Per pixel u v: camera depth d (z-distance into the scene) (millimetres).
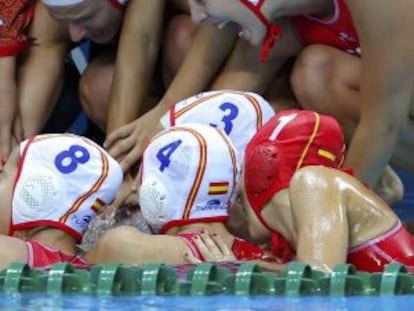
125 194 12133
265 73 12844
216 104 11359
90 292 8789
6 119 13281
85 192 10422
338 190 9672
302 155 10156
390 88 11367
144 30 13156
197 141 10367
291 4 11805
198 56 12844
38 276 9016
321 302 8250
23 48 13539
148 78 13328
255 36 11719
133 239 9977
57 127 14914
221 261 9875
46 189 10312
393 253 9742
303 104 12555
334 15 12211
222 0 11398
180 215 10398
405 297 8406
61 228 10391
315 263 9172
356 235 9773
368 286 8664
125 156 12555
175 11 13852
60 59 13977
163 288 8836
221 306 8156
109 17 13008
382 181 13148
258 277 8766
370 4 11039
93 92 13875
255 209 10281
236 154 10641
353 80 12242
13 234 10453
